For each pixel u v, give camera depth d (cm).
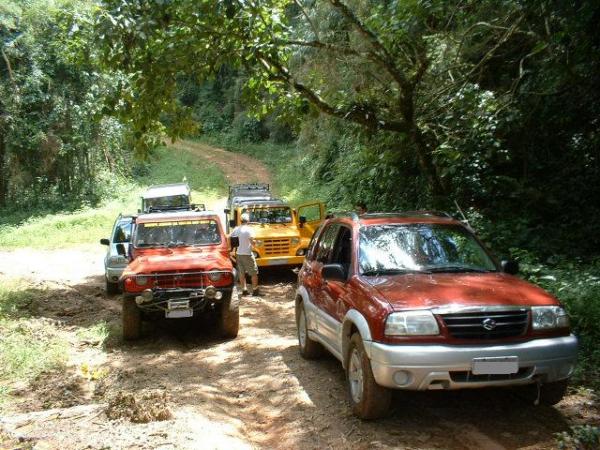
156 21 898
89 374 733
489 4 1177
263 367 727
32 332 934
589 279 754
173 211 1153
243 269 1245
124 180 3450
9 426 514
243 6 902
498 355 462
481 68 1282
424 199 1409
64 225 2550
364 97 1288
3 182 3006
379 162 1509
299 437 504
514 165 1324
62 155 2988
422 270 575
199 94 6162
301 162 3388
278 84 1186
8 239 2333
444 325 470
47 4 2780
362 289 538
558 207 1182
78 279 1542
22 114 2914
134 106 1043
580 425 491
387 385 473
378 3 1476
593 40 1051
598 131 1213
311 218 2094
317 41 1114
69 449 449
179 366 755
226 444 474
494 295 499
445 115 1263
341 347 568
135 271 867
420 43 1241
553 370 479
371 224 625
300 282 760
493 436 482
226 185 3822
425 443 473
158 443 454
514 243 1028
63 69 2917
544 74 1199
